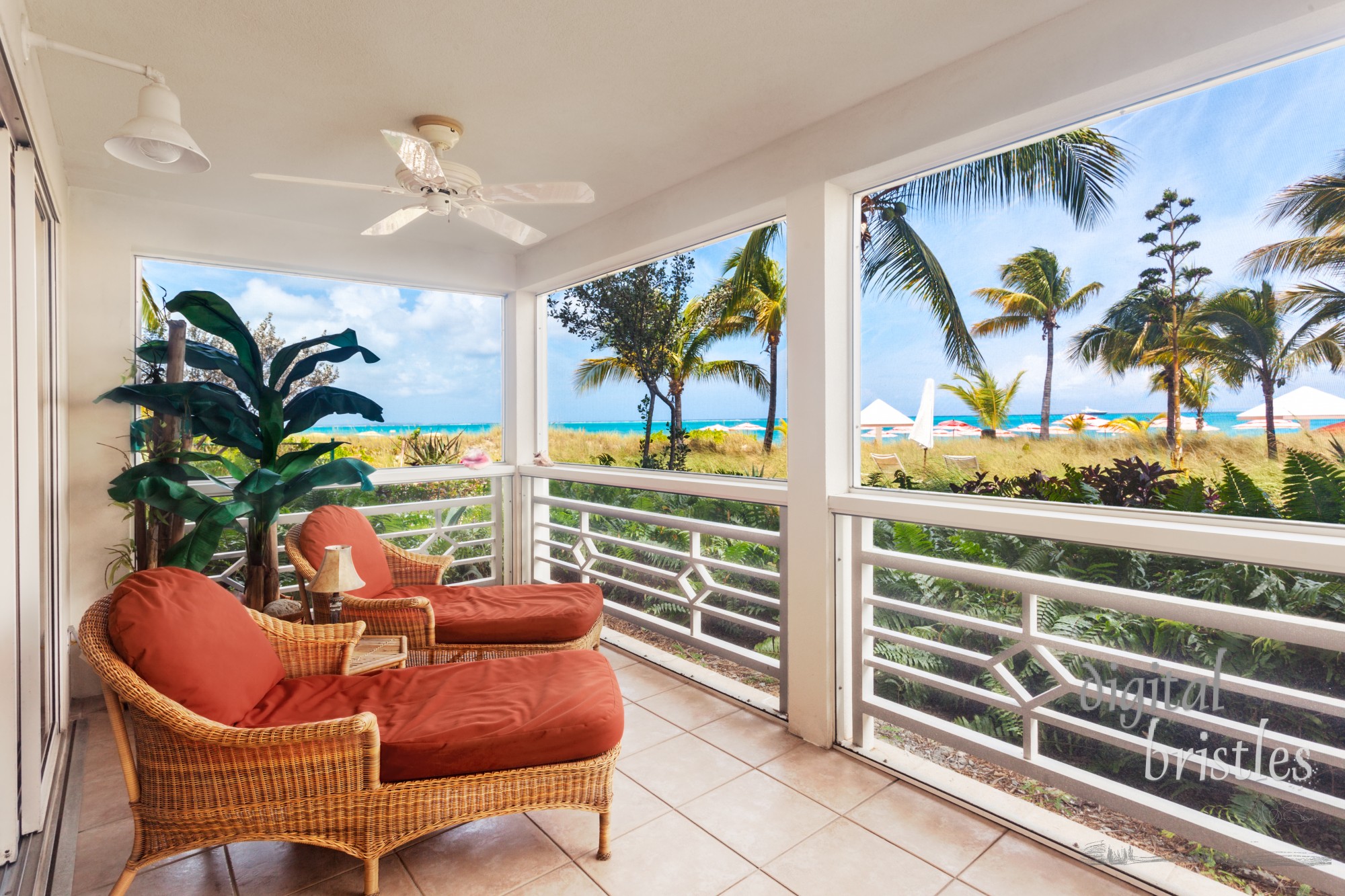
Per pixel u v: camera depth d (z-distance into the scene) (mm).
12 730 1883
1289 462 2016
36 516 2146
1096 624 2537
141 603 1760
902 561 2602
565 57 2301
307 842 1784
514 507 5094
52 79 2367
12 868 1890
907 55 2301
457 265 4707
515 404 5062
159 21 2059
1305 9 1650
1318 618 2010
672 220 3557
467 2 1992
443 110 2674
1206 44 1798
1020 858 2041
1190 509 2230
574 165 3250
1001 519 2266
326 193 3545
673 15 2070
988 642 2926
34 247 2164
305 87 2488
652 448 4543
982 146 2404
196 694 1748
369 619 2938
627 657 3895
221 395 3154
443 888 1912
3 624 1869
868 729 2760
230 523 2982
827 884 1928
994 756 2332
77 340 3373
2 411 1841
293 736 1689
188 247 3707
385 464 4699
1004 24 2125
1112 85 1984
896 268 3141
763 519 4199
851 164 2656
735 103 2631
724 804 2334
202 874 1965
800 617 2861
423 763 1824
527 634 3002
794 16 2076
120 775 2504
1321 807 1747
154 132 1854
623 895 1882
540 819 2254
